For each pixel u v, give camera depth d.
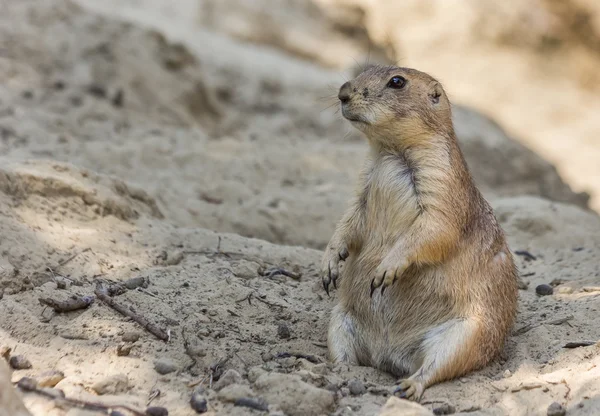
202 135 21.34
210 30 33.38
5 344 8.70
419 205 9.63
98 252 11.12
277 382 8.22
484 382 9.02
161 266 11.32
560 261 13.77
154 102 22.27
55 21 23.50
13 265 10.24
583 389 8.30
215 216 15.73
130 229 12.13
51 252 10.74
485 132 30.17
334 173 19.84
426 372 8.99
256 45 33.97
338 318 9.98
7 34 22.38
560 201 27.73
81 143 18.03
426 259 9.33
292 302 11.06
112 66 22.38
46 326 9.14
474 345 9.21
